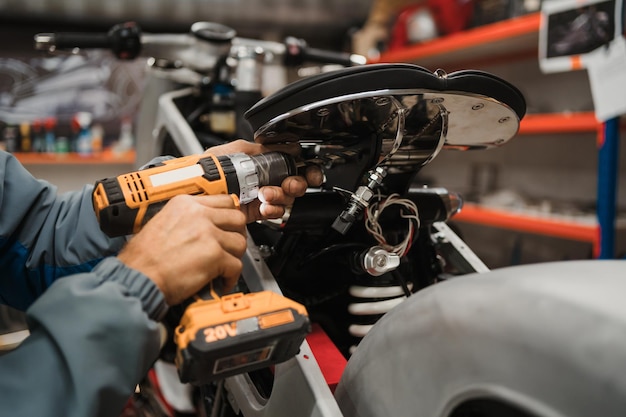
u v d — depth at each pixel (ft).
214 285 1.38
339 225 1.72
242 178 1.61
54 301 1.19
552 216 5.01
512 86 1.57
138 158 3.68
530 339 0.92
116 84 8.03
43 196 2.14
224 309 1.26
